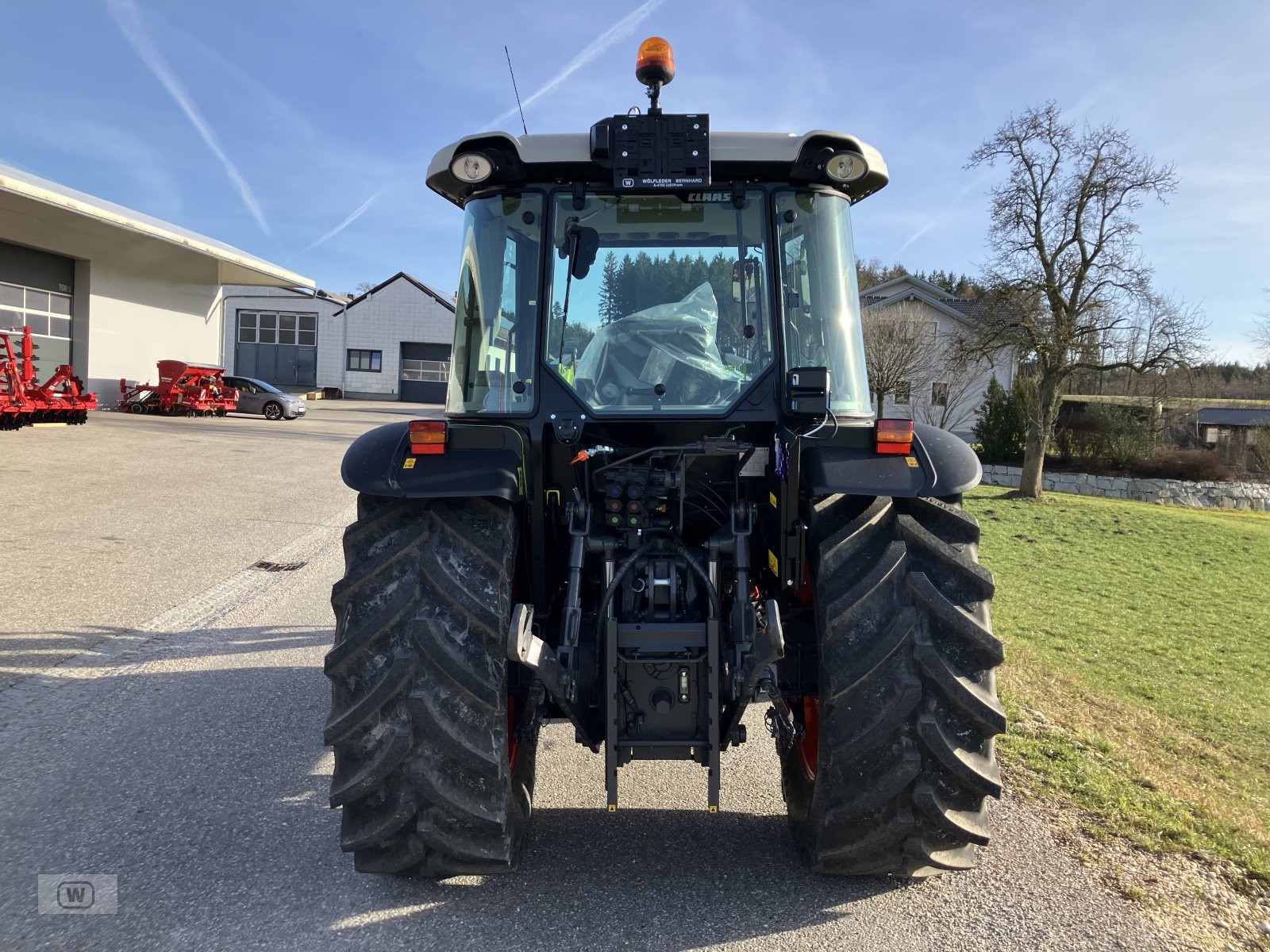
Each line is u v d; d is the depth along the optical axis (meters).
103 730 4.18
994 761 2.54
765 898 2.78
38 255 22.08
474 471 2.66
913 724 2.50
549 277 2.99
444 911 2.67
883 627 2.53
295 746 4.04
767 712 3.20
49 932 2.54
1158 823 3.46
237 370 44.28
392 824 2.54
